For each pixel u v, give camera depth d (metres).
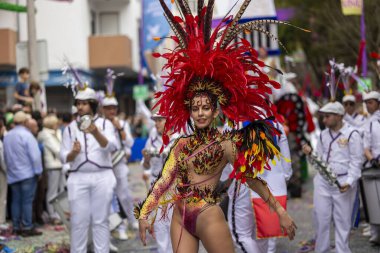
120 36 28.73
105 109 10.12
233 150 4.89
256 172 4.84
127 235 10.35
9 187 11.69
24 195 10.41
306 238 9.68
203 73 4.91
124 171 10.27
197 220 4.86
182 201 4.95
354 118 11.16
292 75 15.79
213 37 5.03
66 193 8.88
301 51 20.91
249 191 7.09
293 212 12.38
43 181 11.72
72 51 27.78
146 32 15.71
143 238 5.02
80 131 7.91
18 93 13.30
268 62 14.15
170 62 5.03
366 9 14.59
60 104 28.36
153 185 5.07
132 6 31.50
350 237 9.79
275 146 4.93
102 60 28.75
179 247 4.91
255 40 15.15
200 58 4.89
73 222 7.90
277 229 7.01
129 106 35.44
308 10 19.00
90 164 7.86
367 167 8.79
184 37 5.18
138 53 32.38
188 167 4.94
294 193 14.48
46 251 9.16
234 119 5.02
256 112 5.25
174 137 8.29
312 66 20.53
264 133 4.88
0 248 8.91
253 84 5.12
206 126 4.96
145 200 5.06
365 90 9.71
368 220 8.71
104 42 28.73
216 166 4.91
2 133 11.48
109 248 8.85
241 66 4.90
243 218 7.14
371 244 9.16
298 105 14.76
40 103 13.32
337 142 7.90
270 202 5.01
